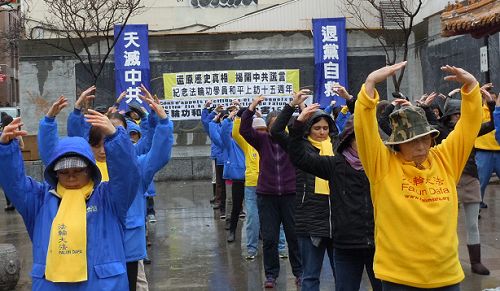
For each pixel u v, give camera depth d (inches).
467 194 306.0
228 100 755.4
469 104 167.9
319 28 743.1
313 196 234.8
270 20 825.5
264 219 301.0
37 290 153.6
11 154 153.4
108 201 157.8
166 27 852.0
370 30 749.9
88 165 157.4
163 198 630.5
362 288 289.1
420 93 727.1
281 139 221.8
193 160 766.5
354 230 198.4
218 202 546.6
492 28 354.9
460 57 629.6
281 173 298.0
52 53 742.5
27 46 740.0
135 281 222.4
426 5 715.4
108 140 152.9
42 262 154.1
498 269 313.0
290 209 297.9
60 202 156.9
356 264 205.2
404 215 159.9
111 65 747.4
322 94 743.7
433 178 163.2
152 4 849.5
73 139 158.2
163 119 201.6
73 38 745.0
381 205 163.8
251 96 756.0
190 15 853.8
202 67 754.2
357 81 753.6
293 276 321.7
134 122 362.0
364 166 166.7
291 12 821.9
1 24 1282.0
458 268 163.6
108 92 746.8
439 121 295.3
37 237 156.3
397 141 162.6
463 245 369.1
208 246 400.5
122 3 757.9
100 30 743.7
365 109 160.9
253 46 755.4
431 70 694.5
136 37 737.6
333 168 202.5
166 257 370.3
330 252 245.1
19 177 156.3
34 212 159.8
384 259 163.5
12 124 152.6
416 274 159.3
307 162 202.5
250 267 341.7
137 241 220.1
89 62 714.8
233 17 856.3
